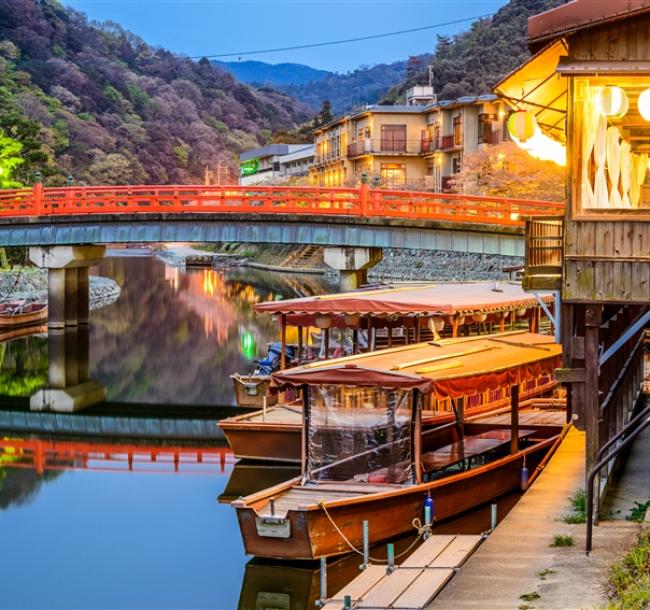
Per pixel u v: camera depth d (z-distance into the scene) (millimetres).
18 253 69000
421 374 16547
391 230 39438
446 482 16703
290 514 14594
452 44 137625
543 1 124750
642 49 12398
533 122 13711
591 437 12969
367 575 11992
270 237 41188
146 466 23078
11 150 68375
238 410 29875
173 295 68875
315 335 35688
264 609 13820
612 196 14867
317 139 96062
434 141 73438
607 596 10070
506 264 54312
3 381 35375
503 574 11117
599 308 12898
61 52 185000
